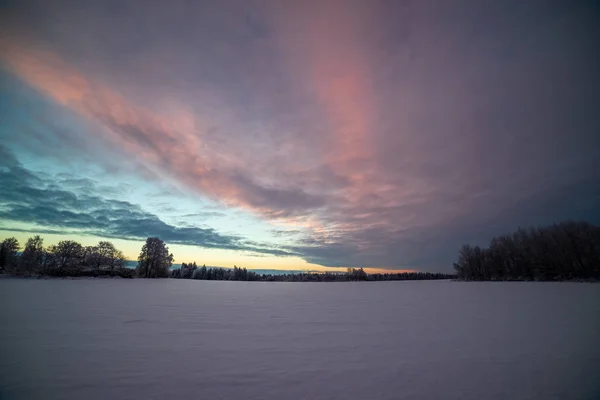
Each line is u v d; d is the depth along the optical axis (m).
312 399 5.40
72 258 67.25
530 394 5.62
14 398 5.35
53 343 9.32
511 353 8.39
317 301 24.62
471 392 5.73
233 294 31.84
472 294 30.31
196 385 6.02
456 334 11.00
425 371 6.94
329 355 8.27
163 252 86.25
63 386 5.93
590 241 47.91
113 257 74.88
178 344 9.35
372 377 6.55
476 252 72.00
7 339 9.82
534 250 56.88
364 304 21.94
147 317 14.49
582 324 12.46
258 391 5.75
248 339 10.13
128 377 6.44
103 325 12.30
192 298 25.62
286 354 8.34
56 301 20.88
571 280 48.28
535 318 14.17
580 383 6.11
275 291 39.22
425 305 21.02
